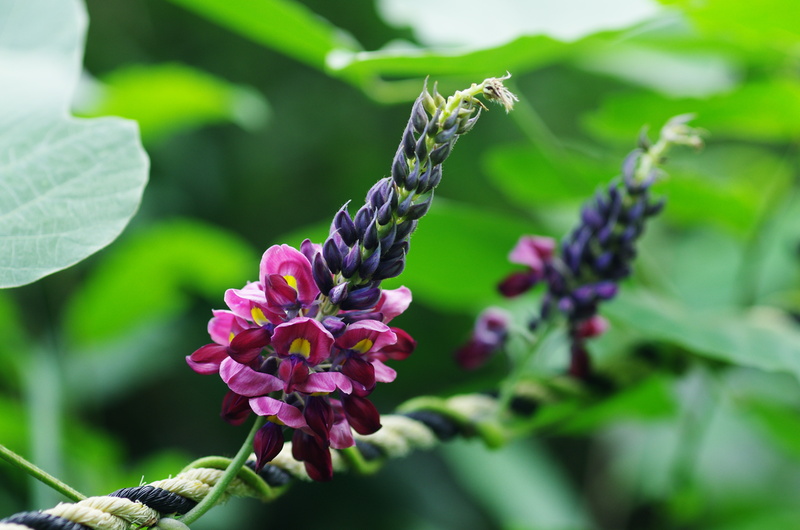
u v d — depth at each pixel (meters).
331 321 0.59
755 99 0.81
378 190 0.59
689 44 0.84
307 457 0.59
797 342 0.71
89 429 1.18
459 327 1.50
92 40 1.50
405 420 0.65
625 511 1.52
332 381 0.58
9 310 1.13
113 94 0.95
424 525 1.40
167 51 1.59
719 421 1.21
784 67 0.85
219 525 1.17
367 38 1.54
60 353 1.22
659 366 0.73
